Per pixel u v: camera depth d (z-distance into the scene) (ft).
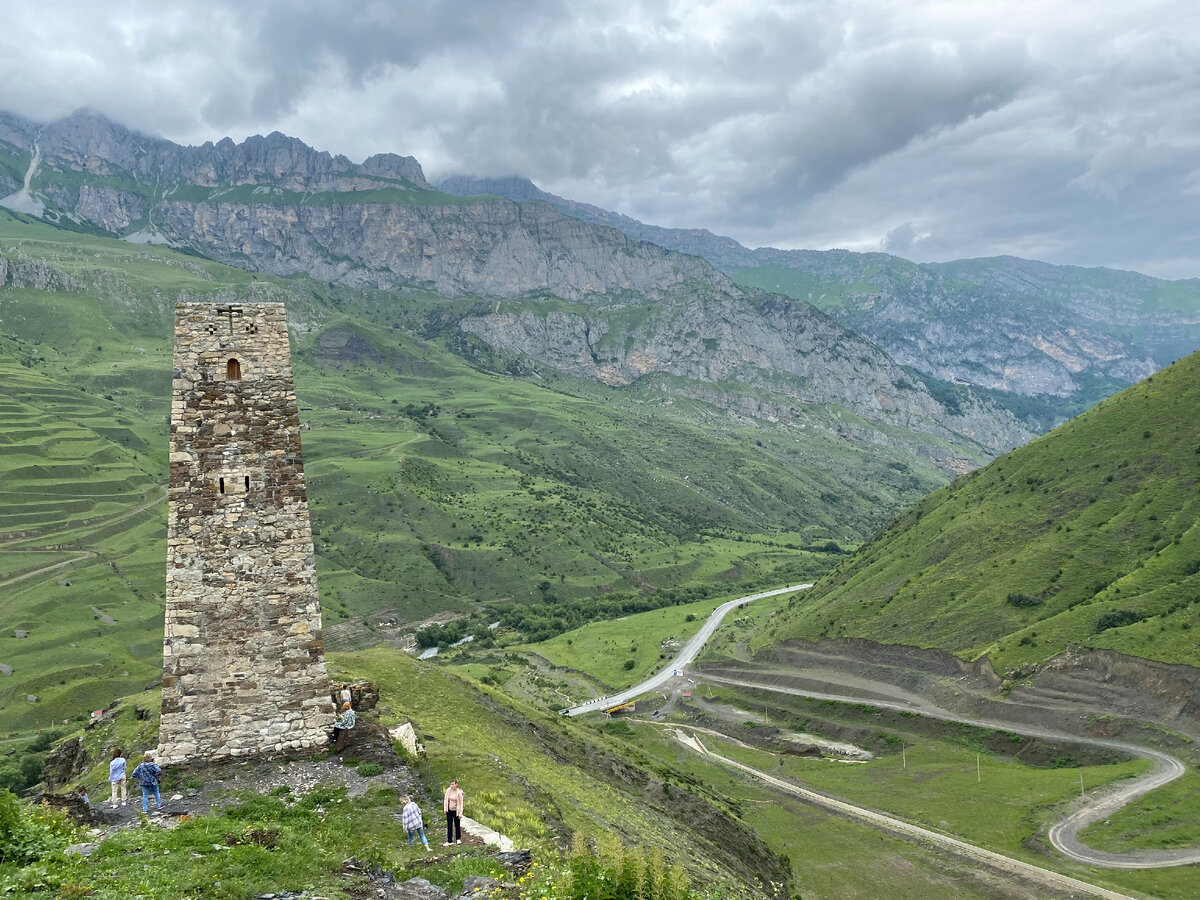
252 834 80.53
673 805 271.49
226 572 104.88
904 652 622.54
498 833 102.78
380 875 77.15
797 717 597.52
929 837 365.20
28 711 573.74
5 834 70.69
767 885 248.11
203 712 101.71
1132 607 531.09
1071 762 449.48
